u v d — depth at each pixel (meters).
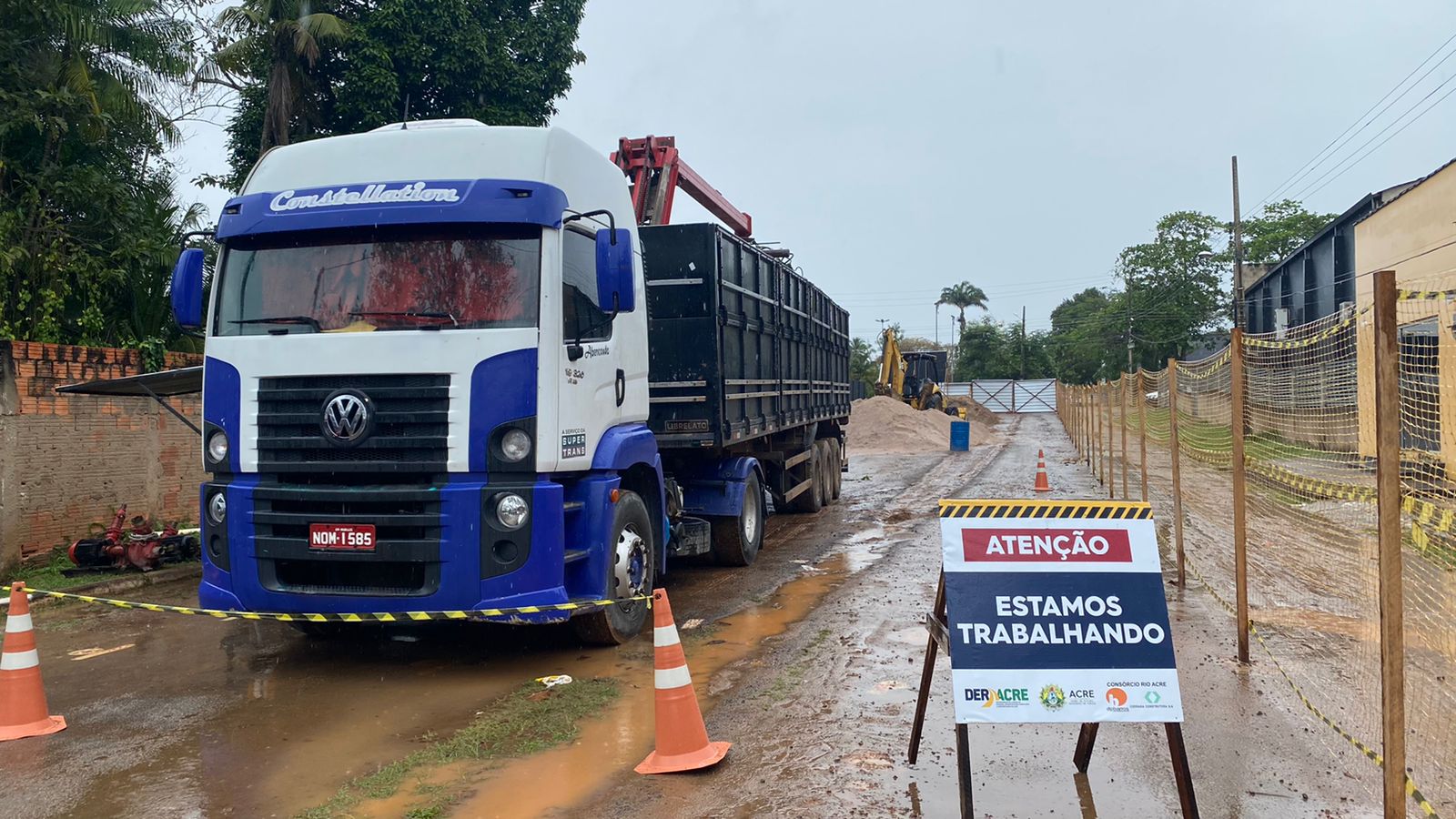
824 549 11.69
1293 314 34.03
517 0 21.45
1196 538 10.43
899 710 5.58
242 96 20.84
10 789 4.61
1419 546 4.45
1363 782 4.45
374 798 4.45
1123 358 65.44
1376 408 3.46
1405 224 18.80
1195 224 62.28
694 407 9.20
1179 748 3.83
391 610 5.95
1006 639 3.91
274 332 6.17
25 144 13.88
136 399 10.72
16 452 9.22
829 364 16.17
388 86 18.72
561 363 6.22
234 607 6.18
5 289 12.02
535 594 5.98
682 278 9.16
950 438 32.91
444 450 5.93
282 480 6.17
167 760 4.96
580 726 5.37
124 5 15.05
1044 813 4.19
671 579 9.84
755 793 4.45
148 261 13.41
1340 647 6.58
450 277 6.14
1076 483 19.47
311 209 6.29
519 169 6.36
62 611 8.45
